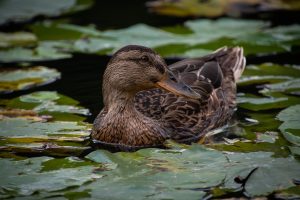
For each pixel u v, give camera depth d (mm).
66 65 15344
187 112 12438
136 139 11812
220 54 14234
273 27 17375
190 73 13281
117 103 11883
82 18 18281
